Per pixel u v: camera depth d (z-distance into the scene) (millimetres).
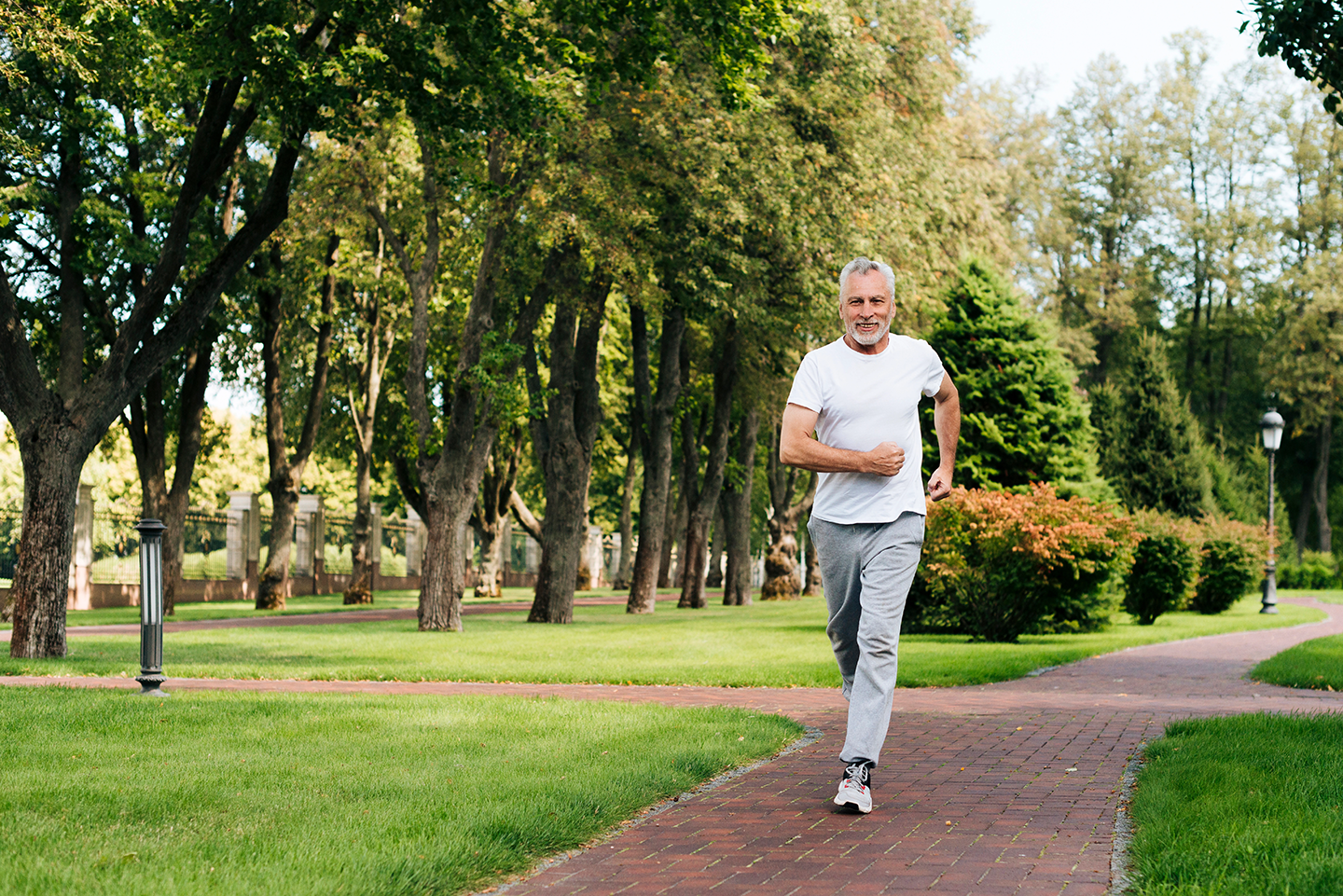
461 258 22828
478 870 4035
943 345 19656
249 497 41344
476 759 6219
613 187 20188
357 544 35188
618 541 70188
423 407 20875
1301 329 50562
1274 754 6133
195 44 13383
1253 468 48969
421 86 14531
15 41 13609
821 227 21953
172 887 3562
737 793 5633
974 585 17203
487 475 39750
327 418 35750
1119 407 33625
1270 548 28641
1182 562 22766
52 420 14305
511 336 23266
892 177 23047
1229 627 21047
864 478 5207
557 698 9352
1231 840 4172
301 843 4219
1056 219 46844
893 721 8398
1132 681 11633
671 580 60344
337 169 20531
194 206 14688
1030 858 4301
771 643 16438
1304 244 52906
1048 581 17062
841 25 21141
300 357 32281
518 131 15195
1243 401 57969
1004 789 5707
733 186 21047
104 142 21359
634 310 28484
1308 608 30422
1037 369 19500
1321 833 4270
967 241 27906
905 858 4324
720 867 4234
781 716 8156
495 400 20734
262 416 36938
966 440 19406
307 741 6891
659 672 12109
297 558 44844
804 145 21688
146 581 9953
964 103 30750
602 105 20047
